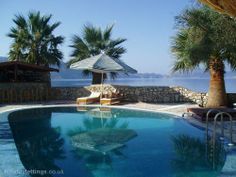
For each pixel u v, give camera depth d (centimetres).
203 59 1482
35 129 1222
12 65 2131
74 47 2553
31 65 2167
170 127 1246
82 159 795
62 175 667
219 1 370
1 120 1359
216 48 1439
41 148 912
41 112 1652
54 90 2236
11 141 930
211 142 939
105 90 2127
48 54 2470
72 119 1459
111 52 2552
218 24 1344
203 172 688
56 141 1008
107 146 938
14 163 677
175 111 1602
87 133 1146
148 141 1008
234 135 991
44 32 2489
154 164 754
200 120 1295
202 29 1448
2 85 2041
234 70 1622
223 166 670
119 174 675
